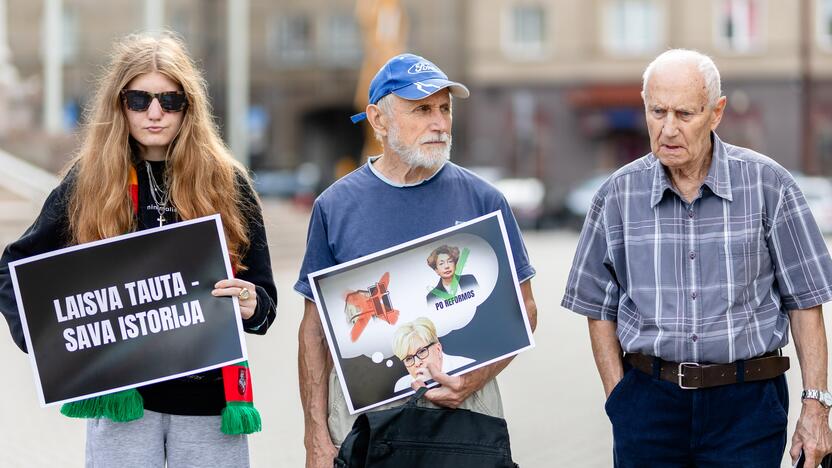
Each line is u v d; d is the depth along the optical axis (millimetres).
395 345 5695
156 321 5453
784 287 5668
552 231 46625
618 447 5824
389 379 5695
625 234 5746
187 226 5492
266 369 14164
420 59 5746
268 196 49594
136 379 5406
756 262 5609
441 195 5844
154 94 5480
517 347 5699
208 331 5469
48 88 37125
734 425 5629
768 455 5609
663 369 5668
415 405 5496
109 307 5438
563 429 10953
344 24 57062
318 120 58594
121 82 5500
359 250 5789
